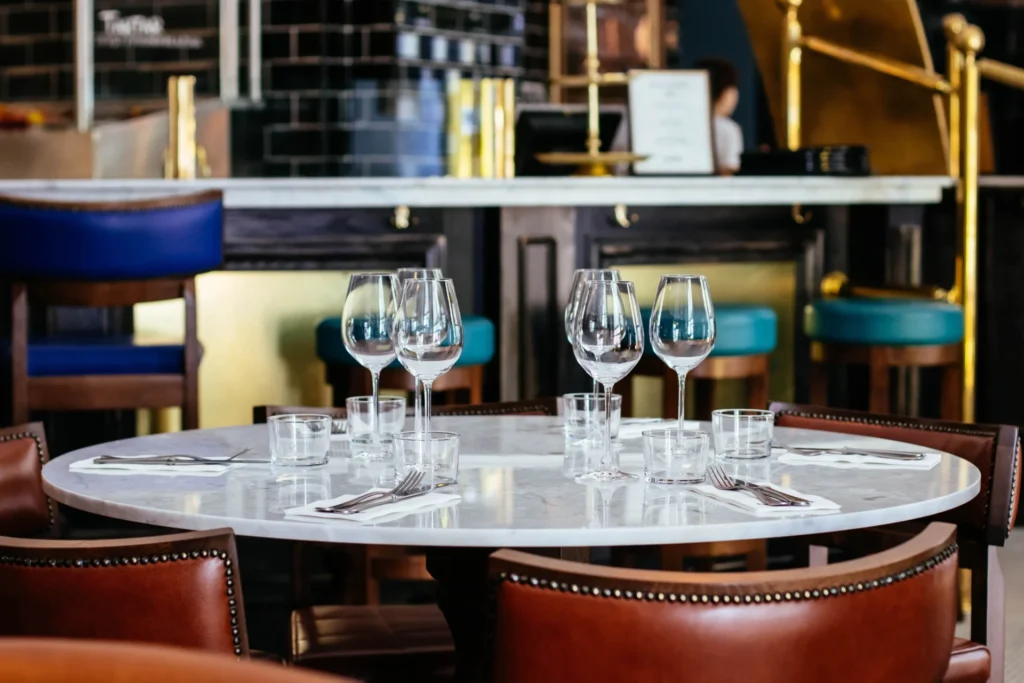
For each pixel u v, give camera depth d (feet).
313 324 11.21
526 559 3.39
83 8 19.93
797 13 14.35
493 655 3.44
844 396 12.53
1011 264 13.25
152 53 20.16
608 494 4.51
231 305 11.09
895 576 3.45
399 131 20.12
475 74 20.49
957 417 11.23
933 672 3.67
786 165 12.30
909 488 4.64
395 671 5.42
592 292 4.93
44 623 3.77
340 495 4.47
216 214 9.08
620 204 11.69
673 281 5.23
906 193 12.10
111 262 8.77
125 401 9.14
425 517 4.10
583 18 21.26
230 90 20.12
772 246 12.20
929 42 20.63
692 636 3.24
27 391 9.01
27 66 20.25
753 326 10.66
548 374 11.60
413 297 4.88
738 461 5.25
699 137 13.43
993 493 5.89
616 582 3.26
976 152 11.34
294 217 11.06
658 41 21.65
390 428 5.45
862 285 12.16
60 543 3.80
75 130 19.97
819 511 4.19
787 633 3.27
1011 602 10.73
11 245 8.63
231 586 3.81
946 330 10.87
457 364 10.30
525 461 5.25
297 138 20.31
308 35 20.10
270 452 5.16
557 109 12.76
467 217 11.51
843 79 14.24
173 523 4.19
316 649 5.43
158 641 3.76
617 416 5.70
